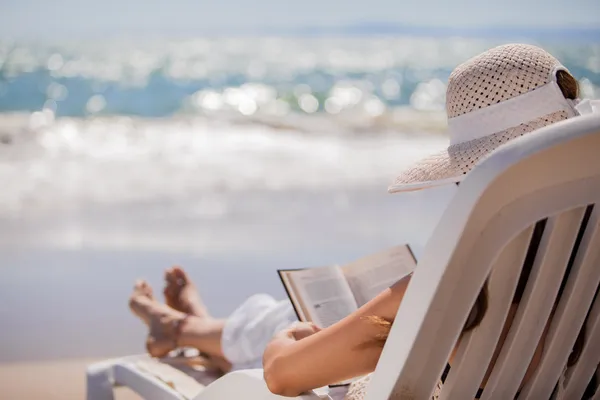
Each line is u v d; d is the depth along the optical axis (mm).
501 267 917
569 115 1040
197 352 2170
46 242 4203
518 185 841
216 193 5418
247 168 6340
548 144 818
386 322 1062
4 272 3693
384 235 4191
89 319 3121
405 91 10336
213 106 9680
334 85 10414
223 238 4242
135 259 3893
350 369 1103
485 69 1066
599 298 1022
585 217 1001
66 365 2670
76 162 6629
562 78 1062
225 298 3287
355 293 1554
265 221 4586
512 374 1006
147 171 6234
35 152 7062
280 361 1157
